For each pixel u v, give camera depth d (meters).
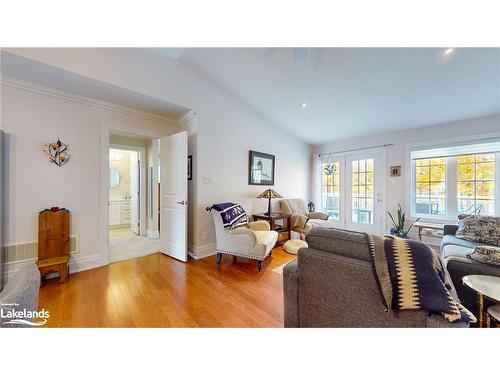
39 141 2.32
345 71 2.51
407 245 1.02
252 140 3.84
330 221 4.98
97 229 2.70
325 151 5.07
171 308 1.76
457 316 0.81
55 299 1.89
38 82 2.25
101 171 2.73
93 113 2.67
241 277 2.39
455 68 2.25
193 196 3.14
